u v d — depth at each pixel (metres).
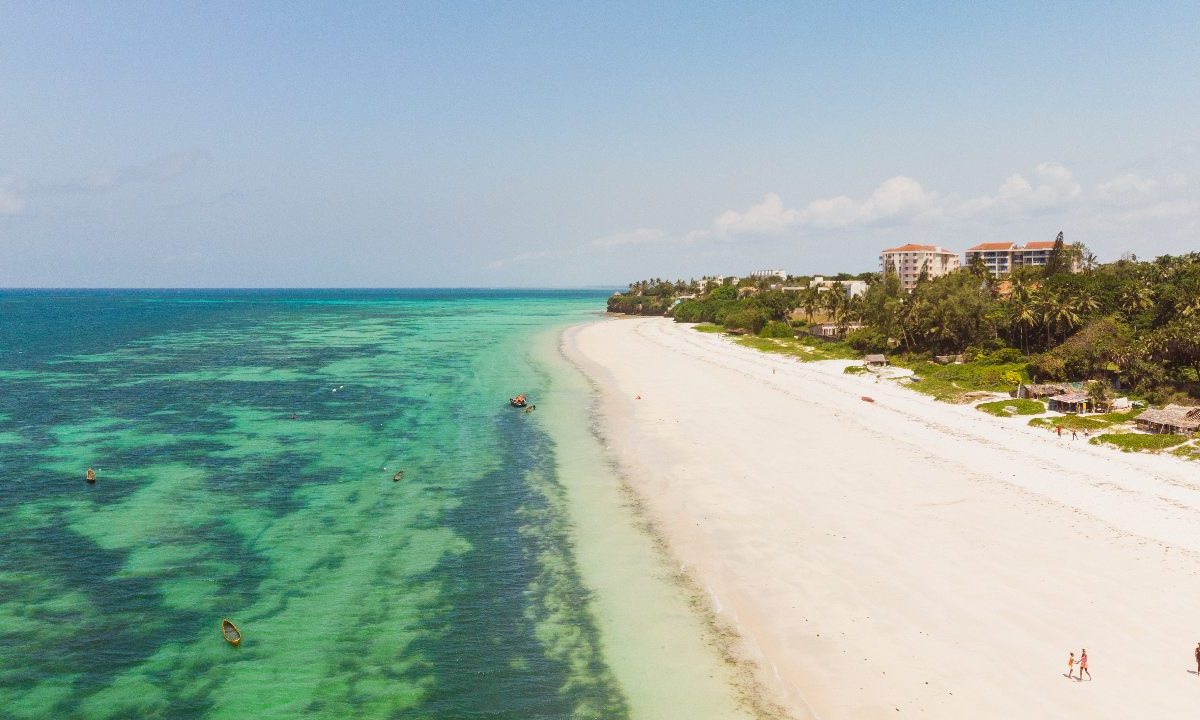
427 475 51.25
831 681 26.33
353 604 32.84
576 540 39.47
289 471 52.25
